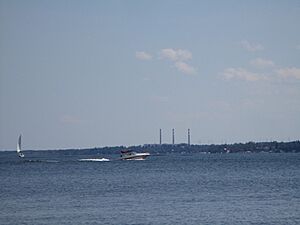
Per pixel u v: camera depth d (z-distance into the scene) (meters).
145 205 157.25
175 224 125.44
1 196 189.38
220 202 162.62
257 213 139.25
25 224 127.12
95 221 129.88
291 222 126.94
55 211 146.62
